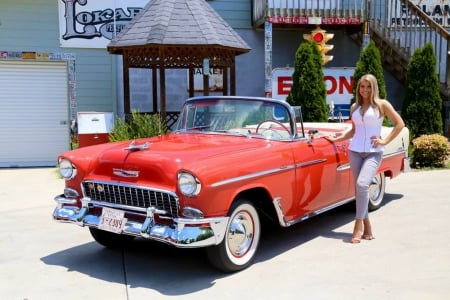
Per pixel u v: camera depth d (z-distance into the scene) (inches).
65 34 462.9
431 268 169.5
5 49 453.1
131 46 361.7
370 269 169.6
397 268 170.1
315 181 197.9
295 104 404.8
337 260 179.5
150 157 162.4
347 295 148.6
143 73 478.9
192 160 157.5
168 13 373.7
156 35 354.6
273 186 175.6
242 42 397.4
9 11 450.3
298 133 202.1
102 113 374.3
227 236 162.7
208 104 211.3
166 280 163.9
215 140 190.4
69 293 154.0
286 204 183.0
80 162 180.4
